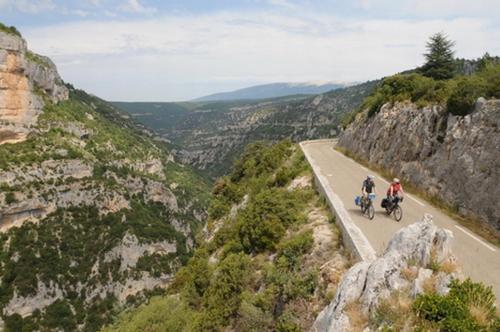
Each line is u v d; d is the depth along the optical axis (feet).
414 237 30.25
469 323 22.91
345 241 43.88
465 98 61.21
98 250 242.99
